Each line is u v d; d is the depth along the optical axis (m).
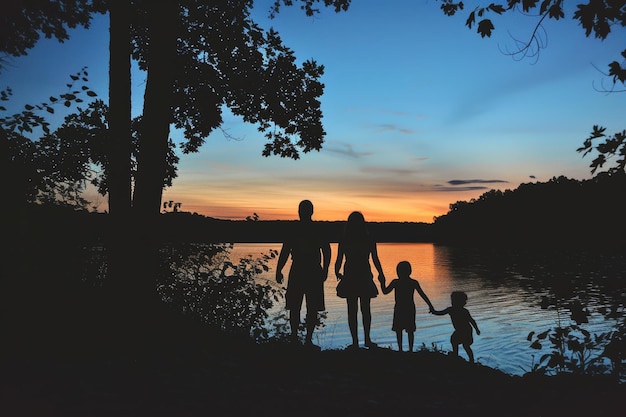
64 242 6.87
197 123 12.38
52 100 7.33
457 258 93.75
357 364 5.98
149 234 7.14
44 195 7.48
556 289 5.22
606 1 3.86
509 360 16.56
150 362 4.95
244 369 5.20
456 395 4.95
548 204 145.62
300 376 5.14
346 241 7.31
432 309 8.15
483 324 24.30
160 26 7.41
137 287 6.76
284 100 11.78
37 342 4.94
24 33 8.23
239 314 8.03
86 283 7.07
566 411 4.21
